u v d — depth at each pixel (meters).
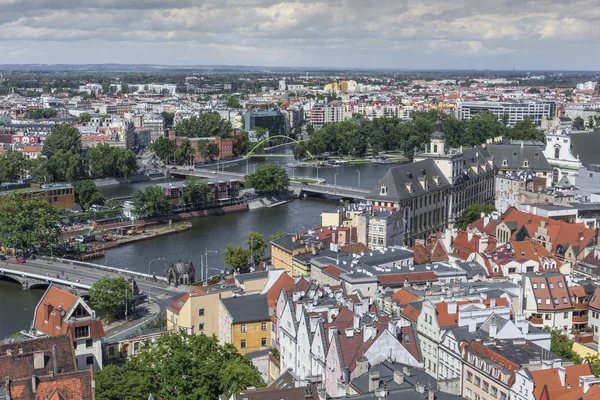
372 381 190.12
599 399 173.88
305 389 189.75
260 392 188.00
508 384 193.12
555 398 183.00
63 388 186.25
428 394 178.75
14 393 183.25
